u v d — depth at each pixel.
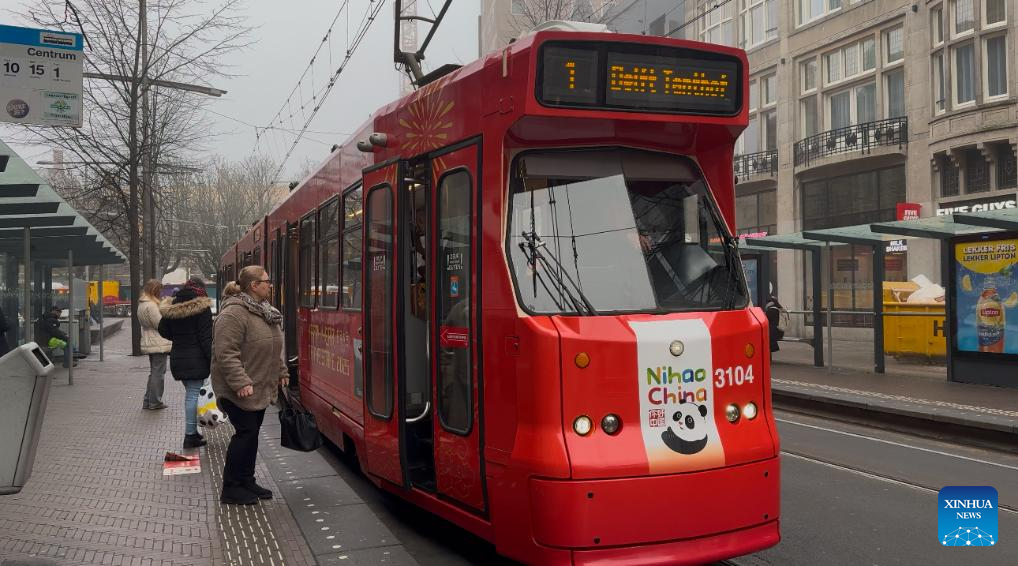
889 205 22.38
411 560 4.96
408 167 5.61
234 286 6.66
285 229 10.97
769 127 26.95
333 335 7.54
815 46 24.70
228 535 5.38
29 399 4.29
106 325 35.88
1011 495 6.58
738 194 28.31
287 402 6.88
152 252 23.31
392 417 5.57
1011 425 8.58
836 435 9.54
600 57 4.46
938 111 20.75
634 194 4.73
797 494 6.61
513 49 4.51
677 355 4.25
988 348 12.17
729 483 4.25
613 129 4.64
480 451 4.57
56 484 6.73
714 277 4.72
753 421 4.45
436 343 5.12
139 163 21.05
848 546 5.25
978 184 19.77
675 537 4.12
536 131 4.52
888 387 12.18
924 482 7.02
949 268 12.70
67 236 14.45
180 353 8.35
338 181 7.49
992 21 19.27
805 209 25.28
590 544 3.98
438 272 5.14
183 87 21.00
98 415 10.61
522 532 4.19
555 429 4.07
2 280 15.45
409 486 5.39
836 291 23.52
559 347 4.10
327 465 7.77
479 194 4.67
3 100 6.73
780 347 20.30
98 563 4.71
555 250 4.45
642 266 4.56
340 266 7.33
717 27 29.27
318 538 5.40
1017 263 11.73
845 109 24.00
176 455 7.65
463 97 4.91
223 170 54.69
